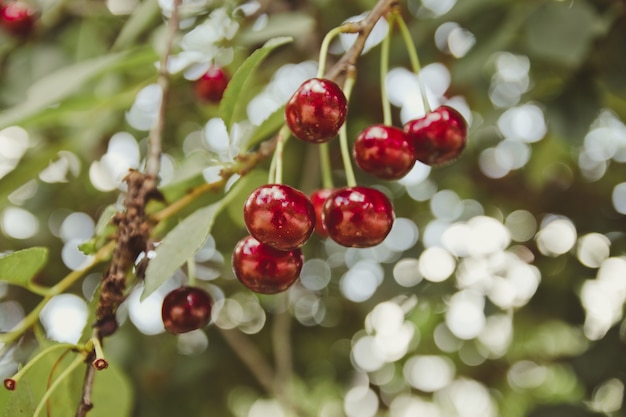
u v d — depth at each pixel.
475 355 1.05
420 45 0.61
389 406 1.05
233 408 0.93
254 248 0.40
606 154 0.78
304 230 0.39
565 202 0.79
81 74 0.49
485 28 0.57
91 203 0.81
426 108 0.43
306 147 0.72
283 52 0.67
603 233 0.74
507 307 0.79
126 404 0.44
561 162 0.79
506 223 0.82
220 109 0.42
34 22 0.61
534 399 1.18
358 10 0.66
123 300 0.39
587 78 0.56
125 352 0.71
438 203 0.82
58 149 0.57
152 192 0.41
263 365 0.70
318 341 0.90
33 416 0.37
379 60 0.63
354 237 0.40
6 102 0.60
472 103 0.70
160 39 0.53
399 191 0.78
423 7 0.64
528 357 1.01
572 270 0.74
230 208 0.55
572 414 0.61
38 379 0.41
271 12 0.59
